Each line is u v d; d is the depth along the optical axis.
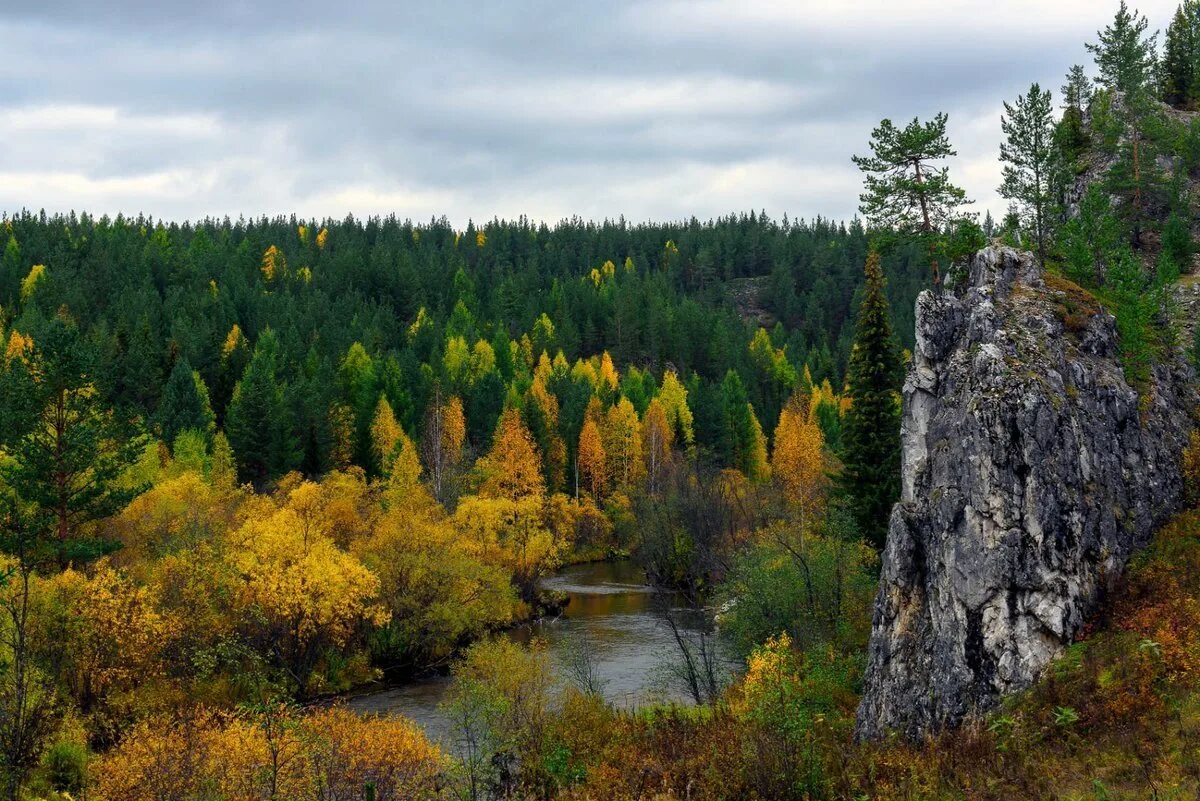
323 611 45.38
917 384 33.09
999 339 31.22
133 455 46.34
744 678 39.12
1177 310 41.44
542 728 35.38
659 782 27.69
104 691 38.53
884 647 31.03
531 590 66.81
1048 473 28.12
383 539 55.34
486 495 79.31
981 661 27.22
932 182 43.62
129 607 39.16
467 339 151.62
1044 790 20.52
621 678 46.53
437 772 31.97
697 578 70.44
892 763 24.59
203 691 41.38
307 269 183.50
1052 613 26.73
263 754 28.16
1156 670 23.52
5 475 41.38
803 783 24.00
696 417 121.38
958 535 28.83
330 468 97.88
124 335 113.44
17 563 37.31
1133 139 57.06
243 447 91.25
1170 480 32.19
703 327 161.50
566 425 109.31
